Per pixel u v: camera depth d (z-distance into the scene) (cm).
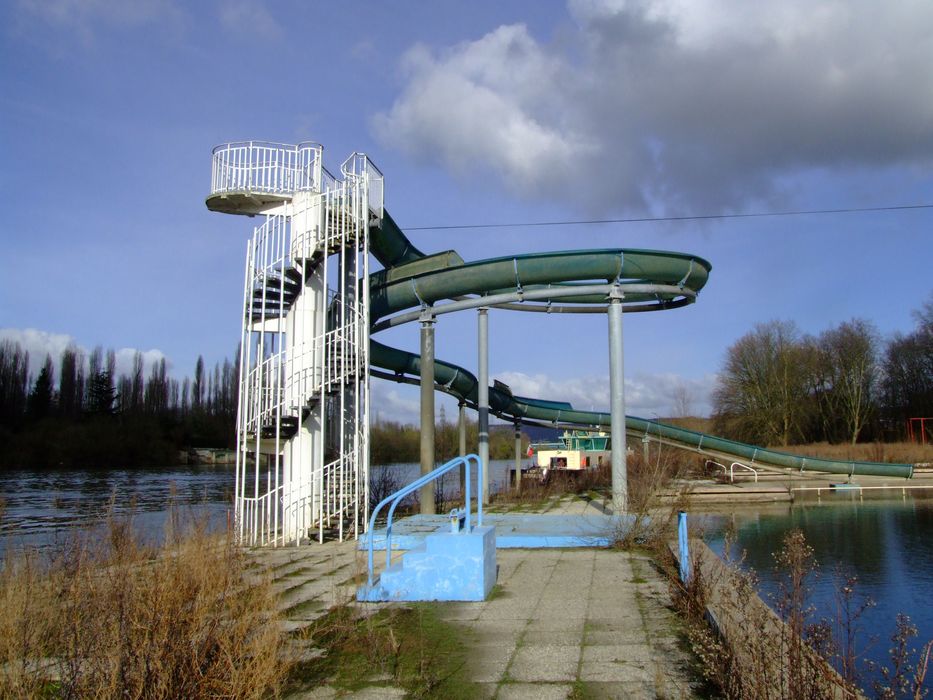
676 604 777
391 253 1930
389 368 2317
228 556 673
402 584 847
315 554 1216
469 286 1739
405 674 573
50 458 6334
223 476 5294
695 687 533
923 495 3234
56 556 720
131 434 6994
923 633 1038
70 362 7931
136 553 678
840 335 6328
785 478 3597
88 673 450
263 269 1467
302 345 1480
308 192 1538
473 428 6281
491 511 1956
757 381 5956
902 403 6456
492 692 534
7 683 461
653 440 3130
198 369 9550
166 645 467
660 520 1267
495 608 802
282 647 564
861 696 413
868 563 1695
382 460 5709
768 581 1216
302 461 1448
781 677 420
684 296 1878
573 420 2991
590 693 528
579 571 1027
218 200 1553
